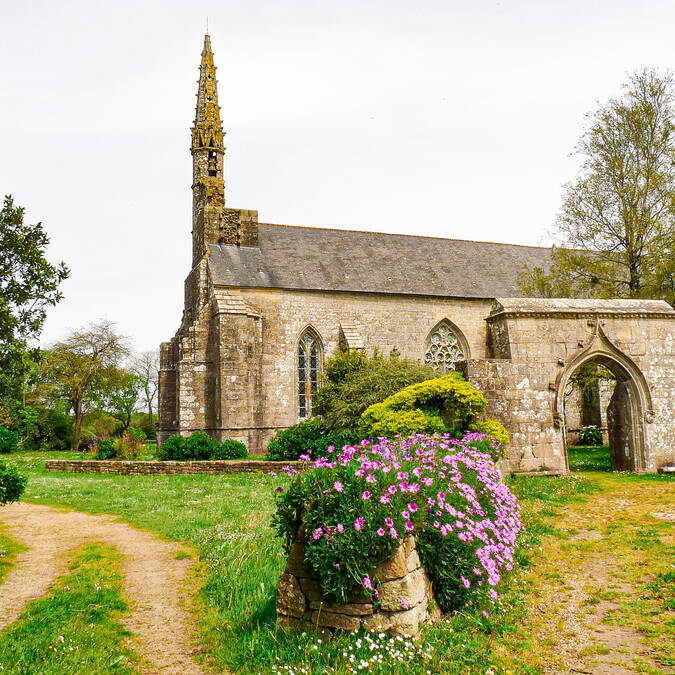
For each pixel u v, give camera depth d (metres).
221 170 35.91
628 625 6.73
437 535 7.25
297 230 36.78
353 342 31.00
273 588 8.18
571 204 26.55
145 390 67.00
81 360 42.88
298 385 31.55
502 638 6.50
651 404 17.17
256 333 30.22
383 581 6.41
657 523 10.89
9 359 12.27
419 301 34.09
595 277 25.80
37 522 13.98
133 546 11.49
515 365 16.69
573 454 25.80
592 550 9.58
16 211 12.40
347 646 6.07
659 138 25.09
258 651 6.41
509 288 36.34
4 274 12.45
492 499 9.41
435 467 8.28
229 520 12.95
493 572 7.28
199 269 33.12
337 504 6.75
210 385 29.47
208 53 38.31
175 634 7.31
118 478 21.64
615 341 17.23
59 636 7.03
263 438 30.08
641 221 24.61
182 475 22.00
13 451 38.47
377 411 16.36
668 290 23.50
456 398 15.52
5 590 8.94
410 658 5.79
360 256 35.81
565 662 5.91
